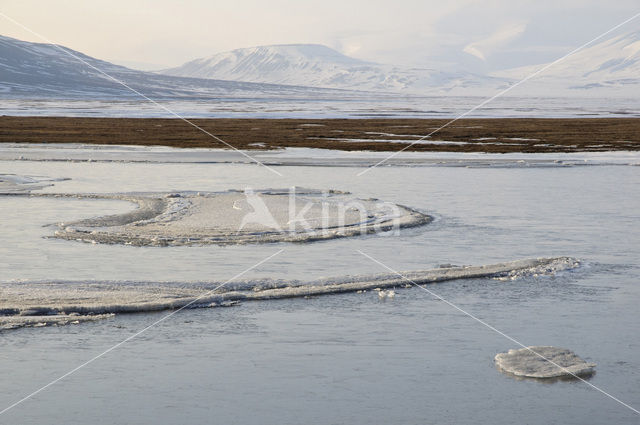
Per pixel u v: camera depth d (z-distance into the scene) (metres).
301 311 10.95
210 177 27.97
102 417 7.45
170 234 16.33
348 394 8.02
